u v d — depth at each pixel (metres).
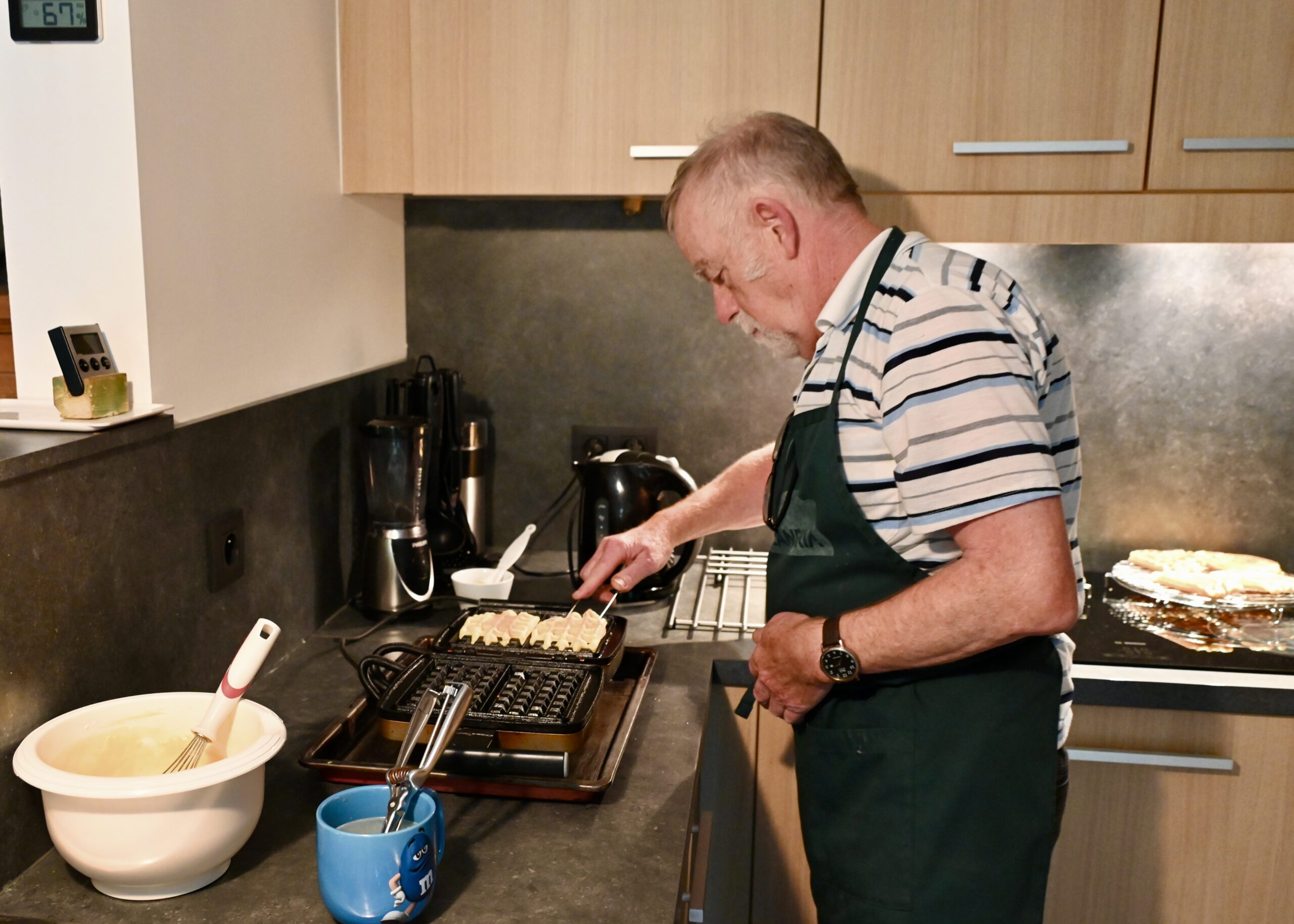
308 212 1.53
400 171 1.64
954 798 1.16
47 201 1.10
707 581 1.94
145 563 1.18
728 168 1.19
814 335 1.25
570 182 1.62
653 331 2.04
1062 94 1.53
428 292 2.06
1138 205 1.56
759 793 1.62
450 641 1.47
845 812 1.22
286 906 0.94
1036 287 1.96
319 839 0.91
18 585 0.97
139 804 0.88
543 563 2.05
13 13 1.07
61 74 1.08
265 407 1.48
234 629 1.41
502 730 1.18
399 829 0.92
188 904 0.94
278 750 0.97
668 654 1.59
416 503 1.71
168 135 1.14
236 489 1.40
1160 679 1.52
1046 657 1.17
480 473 2.02
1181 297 1.94
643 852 1.05
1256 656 1.58
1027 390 1.04
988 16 1.52
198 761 1.00
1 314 1.15
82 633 1.07
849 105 1.56
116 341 1.12
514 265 2.04
